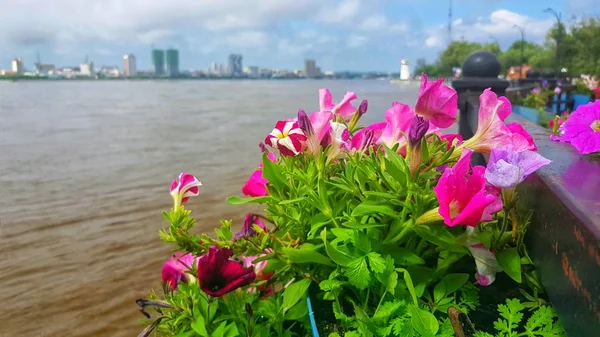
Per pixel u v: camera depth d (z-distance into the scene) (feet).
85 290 15.72
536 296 4.30
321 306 4.83
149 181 32.60
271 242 5.07
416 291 4.35
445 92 4.78
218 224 21.48
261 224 5.71
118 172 36.01
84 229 22.06
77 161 41.09
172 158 42.75
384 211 4.13
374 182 4.50
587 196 3.43
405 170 4.23
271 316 4.83
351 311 4.63
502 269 4.24
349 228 4.52
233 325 4.54
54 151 46.93
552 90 38.68
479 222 4.23
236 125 74.49
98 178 33.73
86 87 366.02
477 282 4.54
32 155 44.50
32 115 95.55
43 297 15.24
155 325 4.78
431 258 4.92
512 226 4.37
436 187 3.81
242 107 120.57
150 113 101.91
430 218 4.08
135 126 72.84
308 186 4.77
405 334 3.85
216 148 49.06
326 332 4.51
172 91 271.69
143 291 15.64
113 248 19.51
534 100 32.37
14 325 13.61
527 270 4.62
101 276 16.81
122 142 53.98
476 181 3.79
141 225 22.56
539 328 4.20
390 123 5.27
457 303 4.45
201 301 4.77
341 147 5.07
